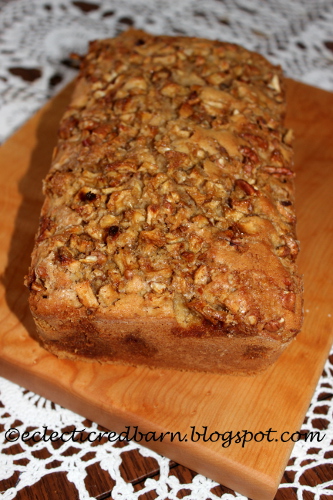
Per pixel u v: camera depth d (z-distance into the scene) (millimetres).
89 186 354
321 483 337
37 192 438
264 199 354
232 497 337
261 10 590
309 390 352
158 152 362
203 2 594
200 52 430
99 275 333
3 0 582
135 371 360
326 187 443
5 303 383
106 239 336
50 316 334
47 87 518
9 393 368
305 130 478
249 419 342
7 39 548
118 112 388
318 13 590
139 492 333
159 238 335
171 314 329
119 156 364
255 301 327
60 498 330
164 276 330
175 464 348
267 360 346
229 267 331
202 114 385
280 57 548
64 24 563
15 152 457
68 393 352
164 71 412
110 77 416
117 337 343
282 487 337
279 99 419
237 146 372
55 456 343
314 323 376
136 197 348
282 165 376
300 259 404
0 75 523
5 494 329
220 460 329
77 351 355
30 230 418
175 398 349
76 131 389
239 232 341
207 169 357
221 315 325
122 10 581
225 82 412
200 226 339
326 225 422
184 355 350
